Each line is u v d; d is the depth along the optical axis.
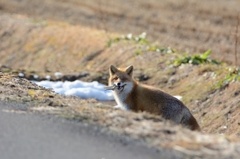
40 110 25.31
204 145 20.17
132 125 22.55
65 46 75.19
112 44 67.56
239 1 103.94
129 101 32.66
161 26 91.88
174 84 49.50
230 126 38.25
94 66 64.69
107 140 20.81
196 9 98.69
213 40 81.31
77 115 24.08
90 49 69.62
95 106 26.61
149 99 31.70
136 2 108.38
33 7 111.81
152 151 19.56
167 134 21.47
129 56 60.81
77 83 47.09
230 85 43.41
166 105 31.12
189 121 31.62
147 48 61.34
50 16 104.50
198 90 45.62
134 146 20.09
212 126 39.62
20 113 24.72
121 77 32.81
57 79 51.31
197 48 76.50
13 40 85.56
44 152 19.50
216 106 41.94
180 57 54.59
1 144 20.28
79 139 20.97
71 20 100.31
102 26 94.00
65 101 28.16
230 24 88.44
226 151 19.59
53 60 73.44
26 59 78.69
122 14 101.00
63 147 20.06
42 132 21.83
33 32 84.38
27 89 31.25
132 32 89.56
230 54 72.44
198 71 48.94
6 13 104.50
